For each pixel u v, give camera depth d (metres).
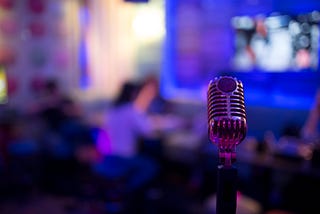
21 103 4.46
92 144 3.83
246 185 2.80
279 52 3.77
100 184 2.70
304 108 3.63
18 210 3.34
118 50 5.25
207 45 4.41
